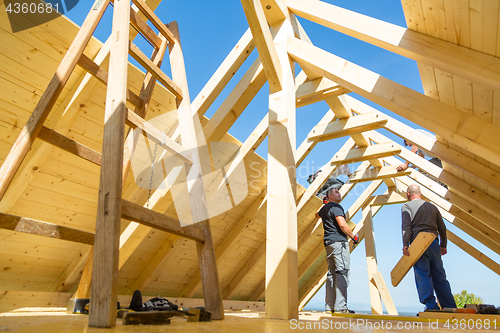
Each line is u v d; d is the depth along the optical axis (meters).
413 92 1.56
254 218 3.43
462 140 1.45
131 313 0.81
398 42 1.46
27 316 0.99
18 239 1.93
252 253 4.03
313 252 4.92
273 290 1.51
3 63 1.58
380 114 3.13
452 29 1.26
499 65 1.20
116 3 1.28
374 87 1.64
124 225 2.22
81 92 1.77
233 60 2.28
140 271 2.92
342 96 3.29
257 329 0.83
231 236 3.46
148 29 1.77
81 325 0.77
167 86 1.63
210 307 1.20
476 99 1.66
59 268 2.22
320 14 1.80
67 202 2.08
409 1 1.28
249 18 1.61
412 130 2.90
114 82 1.06
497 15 1.04
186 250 3.15
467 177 2.97
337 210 2.60
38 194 1.92
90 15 1.38
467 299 6.48
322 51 1.86
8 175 1.04
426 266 2.21
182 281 3.44
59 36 1.69
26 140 1.10
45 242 2.04
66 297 2.18
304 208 4.21
